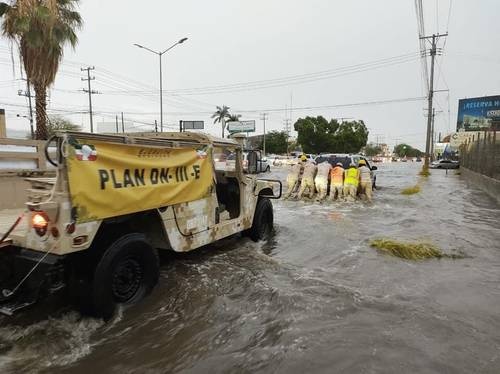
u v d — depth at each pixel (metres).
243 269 5.91
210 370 3.40
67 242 3.85
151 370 3.42
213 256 6.59
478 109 55.69
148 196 4.79
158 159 5.00
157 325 4.21
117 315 4.36
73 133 3.90
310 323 4.21
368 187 14.56
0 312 3.78
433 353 3.63
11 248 4.15
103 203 4.19
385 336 3.93
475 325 4.23
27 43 16.00
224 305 4.68
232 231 6.85
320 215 11.38
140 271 4.68
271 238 8.31
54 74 17.11
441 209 12.84
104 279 4.16
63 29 16.88
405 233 8.81
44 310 4.42
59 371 3.40
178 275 5.61
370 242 7.75
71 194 3.87
